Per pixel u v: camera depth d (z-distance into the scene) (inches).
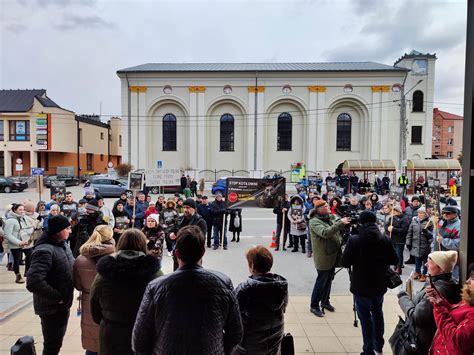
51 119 1569.9
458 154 3117.6
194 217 280.5
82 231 324.2
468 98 107.1
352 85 1359.5
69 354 183.9
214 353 96.8
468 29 106.9
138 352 99.8
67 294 154.3
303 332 211.9
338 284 309.6
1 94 1662.2
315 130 1369.3
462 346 98.4
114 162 2176.4
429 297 112.0
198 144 1379.2
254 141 1374.3
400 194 465.7
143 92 1364.4
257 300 125.9
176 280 99.1
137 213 424.8
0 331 212.1
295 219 419.5
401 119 1349.7
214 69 1382.9
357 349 191.6
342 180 1115.3
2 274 339.9
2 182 1218.6
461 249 111.2
